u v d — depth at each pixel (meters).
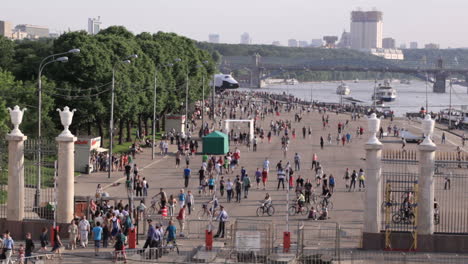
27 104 122.50
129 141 161.00
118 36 155.88
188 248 65.19
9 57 174.12
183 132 163.12
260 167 124.88
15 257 60.50
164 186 102.69
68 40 137.75
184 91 191.00
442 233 63.34
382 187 75.12
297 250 60.44
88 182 104.75
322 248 64.31
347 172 105.88
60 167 66.25
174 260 60.69
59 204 66.50
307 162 132.88
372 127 63.81
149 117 174.75
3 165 84.69
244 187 93.62
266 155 142.88
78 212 69.69
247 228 69.81
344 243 67.19
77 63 133.50
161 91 163.25
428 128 63.16
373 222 63.72
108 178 109.06
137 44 165.88
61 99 130.38
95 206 70.12
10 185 66.56
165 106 179.75
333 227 74.31
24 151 68.50
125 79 139.00
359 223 77.50
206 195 95.12
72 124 133.50
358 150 153.75
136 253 62.41
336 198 94.69
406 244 63.41
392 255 60.59
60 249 62.72
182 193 81.44
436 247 63.00
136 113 146.62
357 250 63.72
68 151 66.19
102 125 146.12
